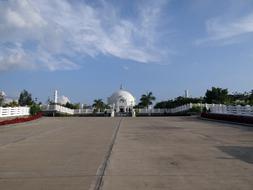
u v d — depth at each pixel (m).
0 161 11.73
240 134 21.20
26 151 14.21
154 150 13.95
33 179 8.88
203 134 21.28
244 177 8.83
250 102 75.56
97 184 8.25
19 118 41.22
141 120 41.44
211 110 49.00
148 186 7.99
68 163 11.13
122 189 7.74
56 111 72.75
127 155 12.67
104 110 99.38
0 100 73.56
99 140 18.19
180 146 15.20
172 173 9.38
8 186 8.18
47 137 20.42
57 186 8.12
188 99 96.25
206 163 10.86
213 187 7.84
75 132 23.91
